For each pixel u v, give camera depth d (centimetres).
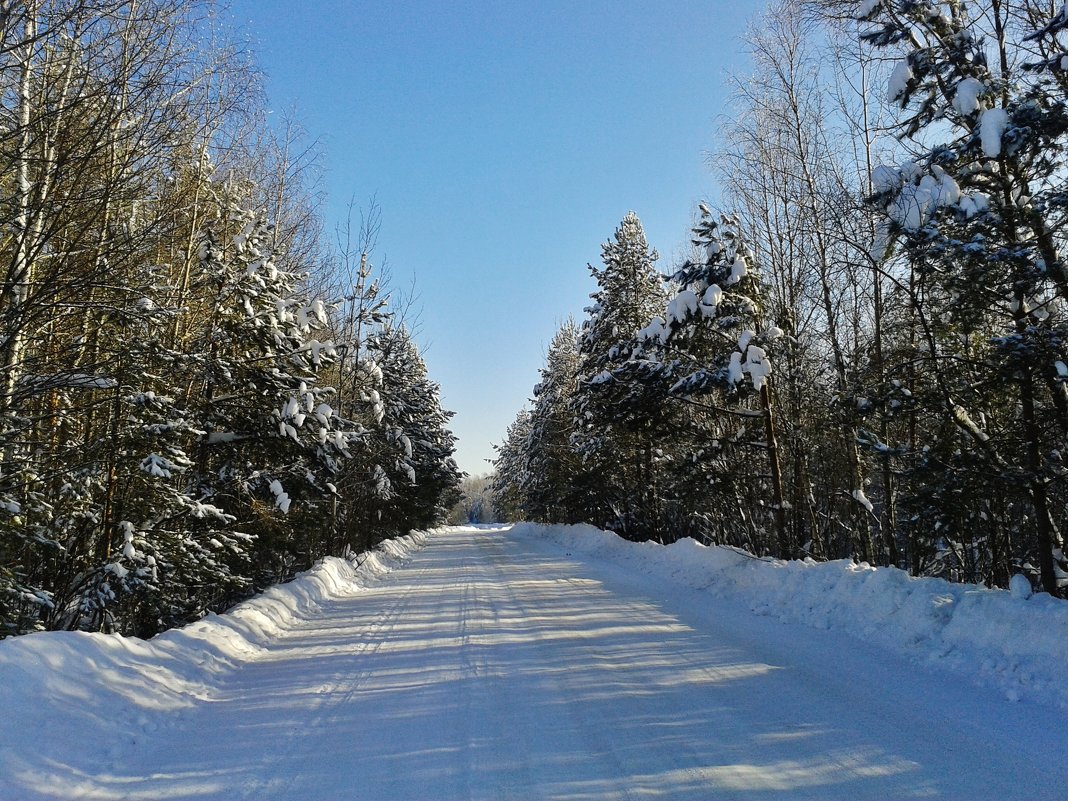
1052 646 578
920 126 985
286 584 1163
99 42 725
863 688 586
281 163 1828
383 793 396
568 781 408
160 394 1102
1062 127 797
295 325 1390
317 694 612
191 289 1223
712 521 2431
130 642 641
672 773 416
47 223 742
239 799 392
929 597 761
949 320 973
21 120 718
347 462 1995
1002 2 968
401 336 3036
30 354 902
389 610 1117
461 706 564
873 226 972
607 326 2547
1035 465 905
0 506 731
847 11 1063
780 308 1599
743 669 657
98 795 399
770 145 1620
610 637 827
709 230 1561
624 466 2822
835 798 377
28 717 452
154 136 773
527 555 2339
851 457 1509
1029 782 392
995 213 857
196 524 1156
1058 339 813
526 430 5347
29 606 950
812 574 999
